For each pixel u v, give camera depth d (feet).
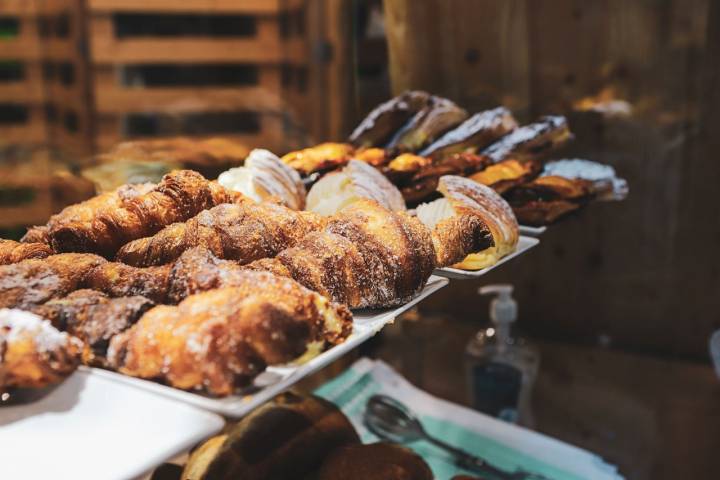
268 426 3.10
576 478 3.63
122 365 1.98
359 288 2.58
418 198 3.93
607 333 6.28
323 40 7.68
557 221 4.08
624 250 6.04
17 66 8.93
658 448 5.54
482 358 5.50
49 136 9.01
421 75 5.78
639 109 5.67
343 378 4.28
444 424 3.95
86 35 9.05
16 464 1.77
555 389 5.98
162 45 9.36
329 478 3.03
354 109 6.28
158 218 2.81
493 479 3.49
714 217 5.74
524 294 6.38
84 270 2.37
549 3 5.56
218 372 1.86
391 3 5.63
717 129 5.55
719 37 5.36
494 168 4.18
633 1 5.43
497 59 5.68
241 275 2.16
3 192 4.98
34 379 1.94
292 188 3.37
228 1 9.20
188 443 1.79
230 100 8.97
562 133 4.99
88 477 1.71
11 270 2.26
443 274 3.17
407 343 5.59
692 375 5.96
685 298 5.99
